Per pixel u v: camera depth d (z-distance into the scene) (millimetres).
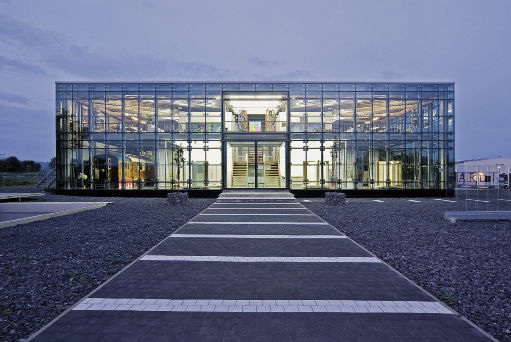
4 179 35406
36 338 3061
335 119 22641
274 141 22578
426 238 8078
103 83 22359
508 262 5879
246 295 4133
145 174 22266
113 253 6492
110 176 22281
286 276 4898
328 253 6324
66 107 22422
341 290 4320
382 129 22672
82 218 11516
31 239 7859
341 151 22531
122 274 4973
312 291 4281
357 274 5008
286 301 3947
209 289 4336
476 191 12891
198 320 3434
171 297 4055
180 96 22594
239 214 12398
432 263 5812
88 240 7750
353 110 22703
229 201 18469
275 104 24188
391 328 3283
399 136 22609
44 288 4508
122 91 22484
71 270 5359
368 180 22359
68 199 19688
